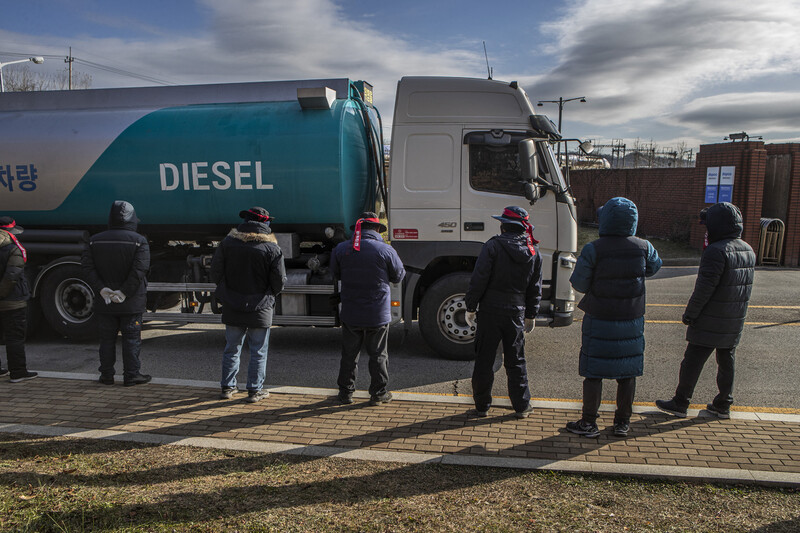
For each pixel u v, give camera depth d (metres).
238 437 4.38
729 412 4.81
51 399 5.20
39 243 7.21
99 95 7.34
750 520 3.26
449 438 4.36
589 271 4.19
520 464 3.91
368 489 3.59
